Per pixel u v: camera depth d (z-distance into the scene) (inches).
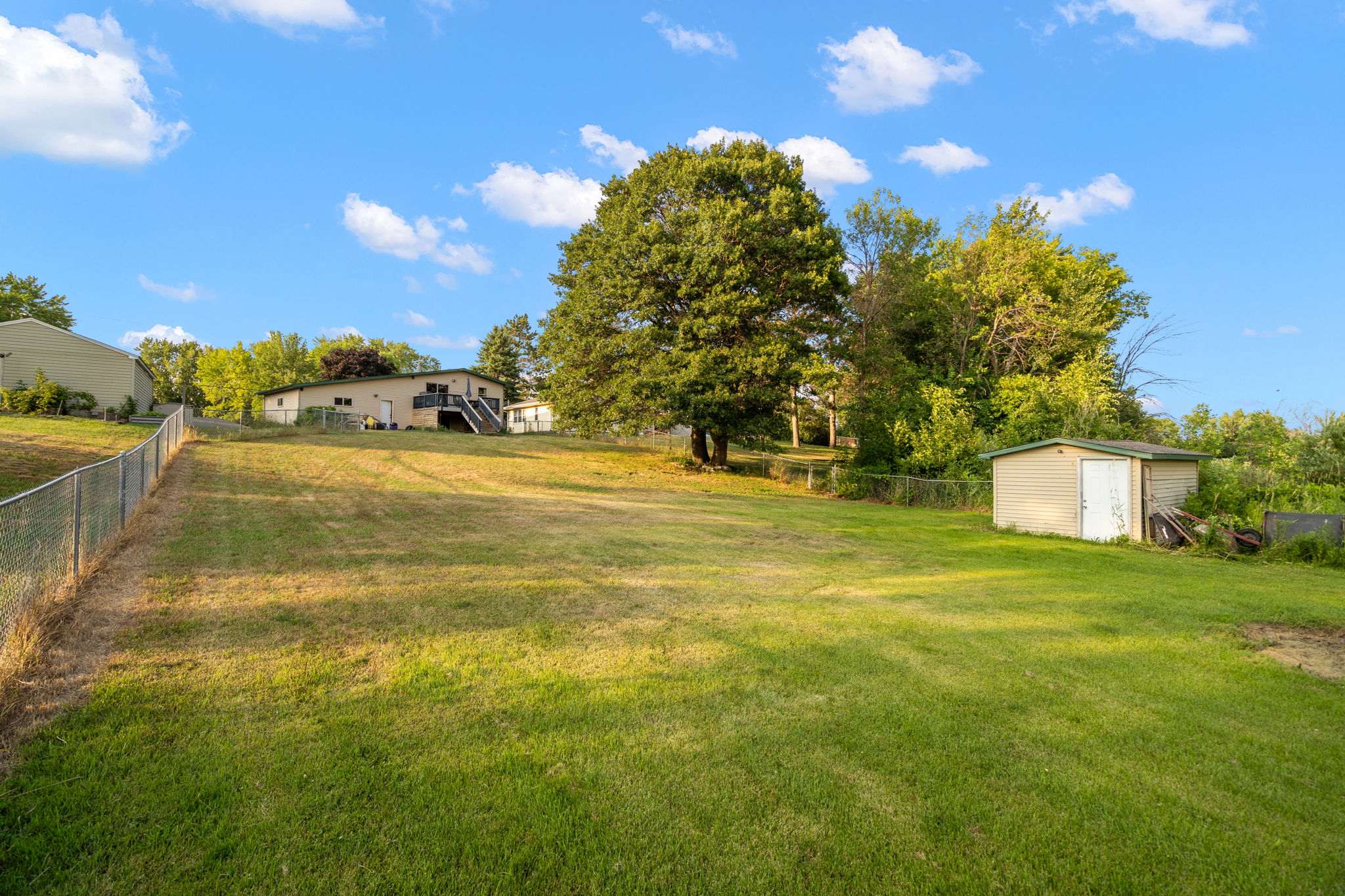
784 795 145.6
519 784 146.7
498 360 2677.2
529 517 557.6
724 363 976.3
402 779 147.2
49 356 1131.3
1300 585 372.2
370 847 123.9
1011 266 1288.1
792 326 1059.3
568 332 1064.2
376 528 466.3
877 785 150.4
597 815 136.4
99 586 276.7
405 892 112.9
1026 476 627.2
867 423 1095.0
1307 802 144.9
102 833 123.4
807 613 295.4
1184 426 890.7
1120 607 313.1
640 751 163.6
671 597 317.7
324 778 145.6
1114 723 183.3
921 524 650.8
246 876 114.5
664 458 1234.6
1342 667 229.3
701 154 1082.1
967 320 1315.2
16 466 516.7
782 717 185.0
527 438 1430.9
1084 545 548.1
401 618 267.4
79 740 155.3
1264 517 494.9
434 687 199.6
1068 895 116.3
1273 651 247.6
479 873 118.3
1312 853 127.4
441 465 895.1
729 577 367.2
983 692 205.3
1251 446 809.5
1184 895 116.2
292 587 302.4
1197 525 526.3
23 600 206.1
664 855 124.6
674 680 211.0
